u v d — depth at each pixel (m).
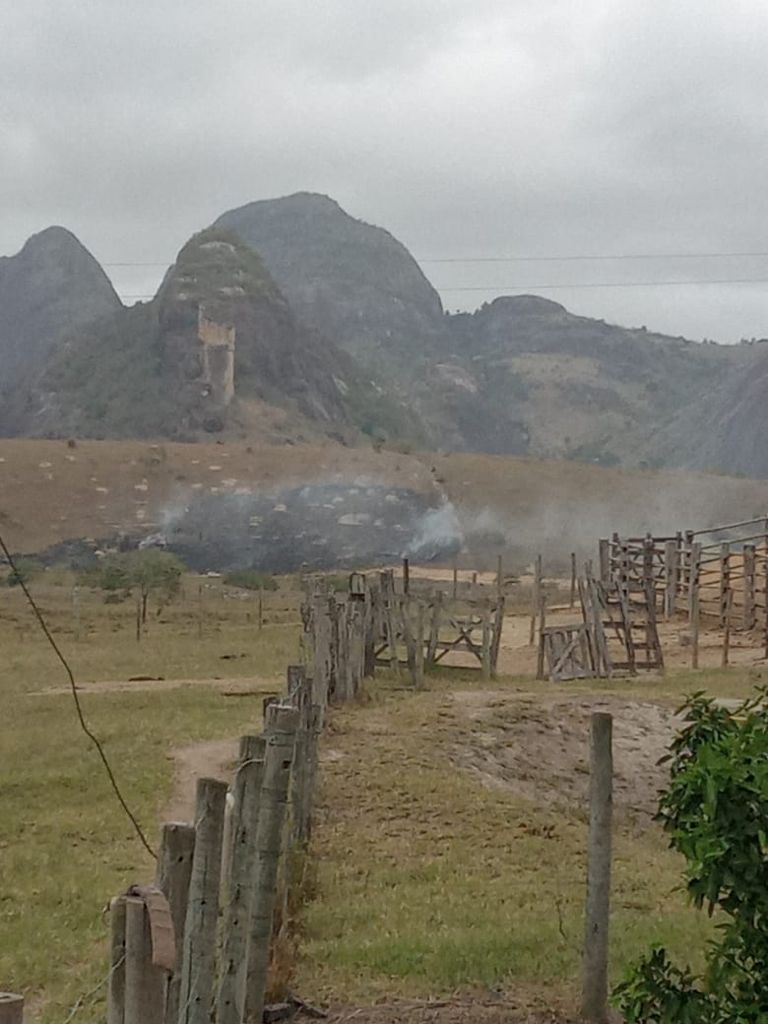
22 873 13.47
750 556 33.50
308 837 13.24
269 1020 8.21
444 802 15.68
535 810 16.06
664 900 12.24
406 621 25.11
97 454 99.69
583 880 12.98
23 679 29.48
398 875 12.83
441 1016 8.55
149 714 22.95
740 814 6.36
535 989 9.23
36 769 18.42
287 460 101.81
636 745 20.16
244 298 169.25
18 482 93.44
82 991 9.67
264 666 31.66
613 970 9.62
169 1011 5.83
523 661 30.02
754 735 6.60
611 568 37.38
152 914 5.07
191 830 5.87
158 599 54.97
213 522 90.25
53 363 179.62
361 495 96.62
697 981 8.63
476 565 85.81
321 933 10.77
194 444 109.25
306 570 72.44
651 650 27.52
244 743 7.47
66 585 62.75
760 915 6.50
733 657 29.75
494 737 19.62
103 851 14.30
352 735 19.23
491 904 11.84
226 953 7.31
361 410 175.25
